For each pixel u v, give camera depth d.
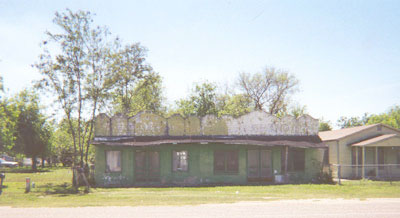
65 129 33.41
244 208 12.20
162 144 23.98
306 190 18.98
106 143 22.50
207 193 17.77
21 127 44.31
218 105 46.28
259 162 24.67
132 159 23.75
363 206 12.70
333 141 29.17
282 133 25.11
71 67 24.05
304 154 24.92
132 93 34.41
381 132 29.03
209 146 24.20
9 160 63.94
